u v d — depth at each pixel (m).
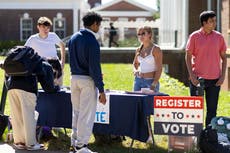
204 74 8.84
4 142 9.41
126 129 8.48
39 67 8.59
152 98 8.48
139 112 8.36
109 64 25.16
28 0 44.12
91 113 8.12
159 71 9.18
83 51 7.93
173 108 8.23
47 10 44.22
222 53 8.95
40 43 9.84
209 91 8.96
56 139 9.59
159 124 8.28
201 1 25.31
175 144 8.51
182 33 26.23
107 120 8.66
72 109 8.81
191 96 8.35
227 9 21.31
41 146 8.86
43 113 9.20
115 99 8.56
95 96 8.13
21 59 8.39
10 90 8.59
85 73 8.02
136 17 66.25
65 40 33.28
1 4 44.19
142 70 9.30
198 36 8.84
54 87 8.84
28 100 8.55
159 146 9.16
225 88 20.84
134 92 8.79
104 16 65.75
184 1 25.53
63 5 44.06
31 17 44.28
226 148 7.94
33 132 8.69
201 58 8.84
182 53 24.67
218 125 8.30
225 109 13.59
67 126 9.03
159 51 9.19
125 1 65.88
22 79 8.52
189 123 8.20
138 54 9.42
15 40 43.59
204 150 8.16
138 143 9.28
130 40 30.88
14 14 44.28
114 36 30.98
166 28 30.48
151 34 9.27
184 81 24.55
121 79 20.12
